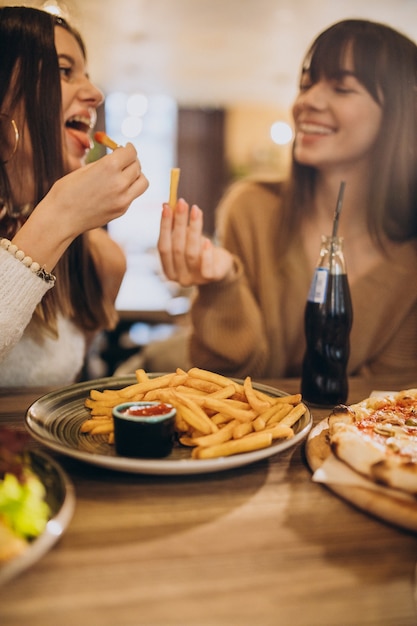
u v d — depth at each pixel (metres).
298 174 2.11
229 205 2.29
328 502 0.88
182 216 1.59
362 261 2.05
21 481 0.74
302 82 2.08
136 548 0.73
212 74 6.43
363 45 1.90
